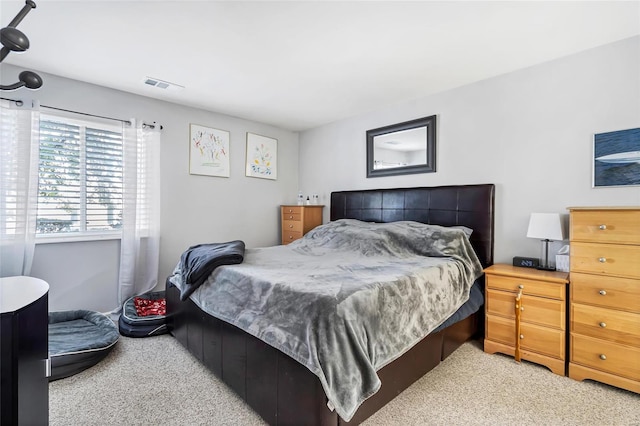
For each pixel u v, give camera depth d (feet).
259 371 5.16
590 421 5.21
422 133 10.87
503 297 7.63
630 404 5.66
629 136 7.07
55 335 7.74
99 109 9.87
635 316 5.85
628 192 7.10
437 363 6.79
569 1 5.78
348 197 13.07
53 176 9.24
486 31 6.82
